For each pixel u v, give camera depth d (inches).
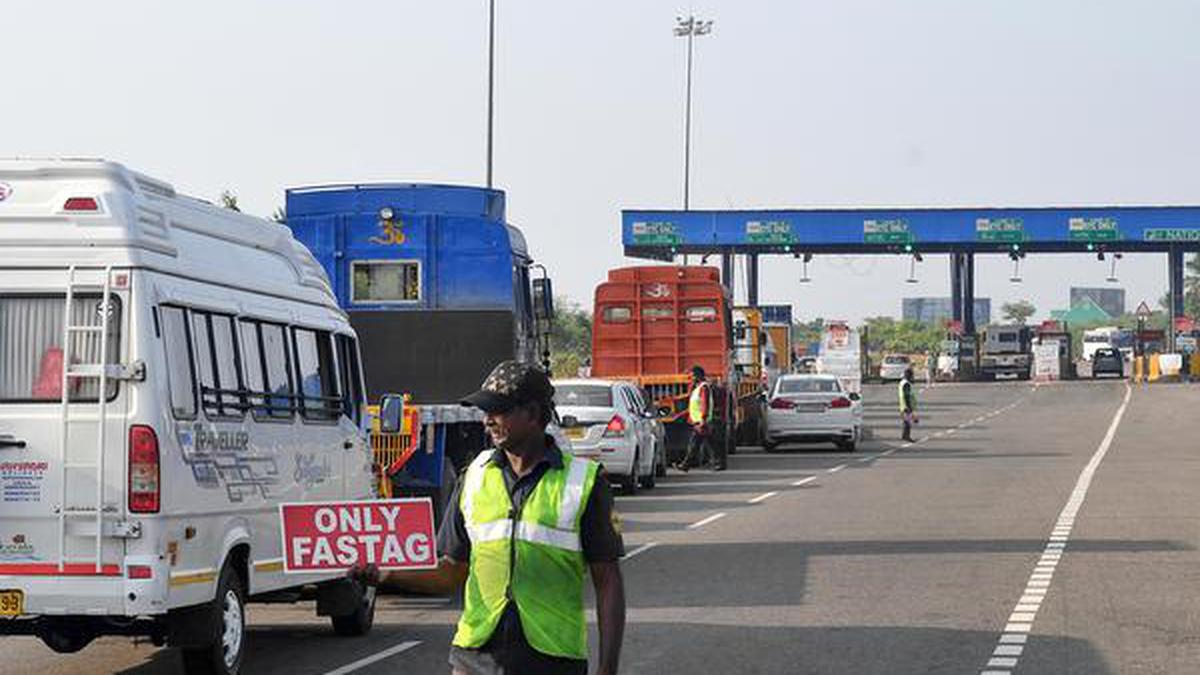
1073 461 1386.6
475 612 245.0
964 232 3452.3
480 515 245.4
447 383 796.0
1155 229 3447.3
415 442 622.5
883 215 3440.0
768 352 2110.0
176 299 417.4
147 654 505.7
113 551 398.3
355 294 809.5
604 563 245.3
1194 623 524.4
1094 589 603.5
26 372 406.9
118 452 399.2
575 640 244.8
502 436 245.8
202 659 429.4
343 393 538.9
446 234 807.1
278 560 470.0
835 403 1593.3
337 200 813.9
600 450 1080.8
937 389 3767.2
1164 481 1141.1
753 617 548.7
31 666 484.7
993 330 4399.6
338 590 507.2
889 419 2406.5
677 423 1355.8
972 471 1277.1
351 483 536.7
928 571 661.9
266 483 463.2
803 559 709.9
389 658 487.2
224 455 435.2
